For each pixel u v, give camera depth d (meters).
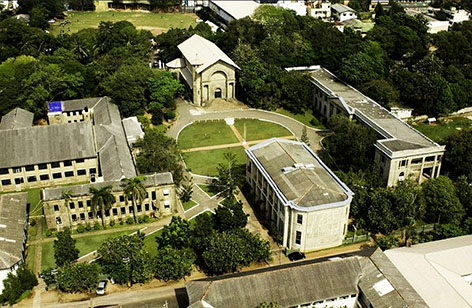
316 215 111.50
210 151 164.12
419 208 124.62
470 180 140.12
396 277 96.56
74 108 178.38
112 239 108.38
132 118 168.88
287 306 90.38
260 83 194.12
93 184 123.62
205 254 105.56
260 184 130.88
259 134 177.00
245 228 118.50
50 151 141.62
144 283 106.25
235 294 90.44
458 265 103.06
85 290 103.69
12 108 174.38
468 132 145.00
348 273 96.06
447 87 189.38
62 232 109.81
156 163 138.00
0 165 136.88
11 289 99.88
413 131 151.88
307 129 181.62
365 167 143.12
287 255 113.69
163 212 128.62
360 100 175.62
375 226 124.25
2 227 111.81
